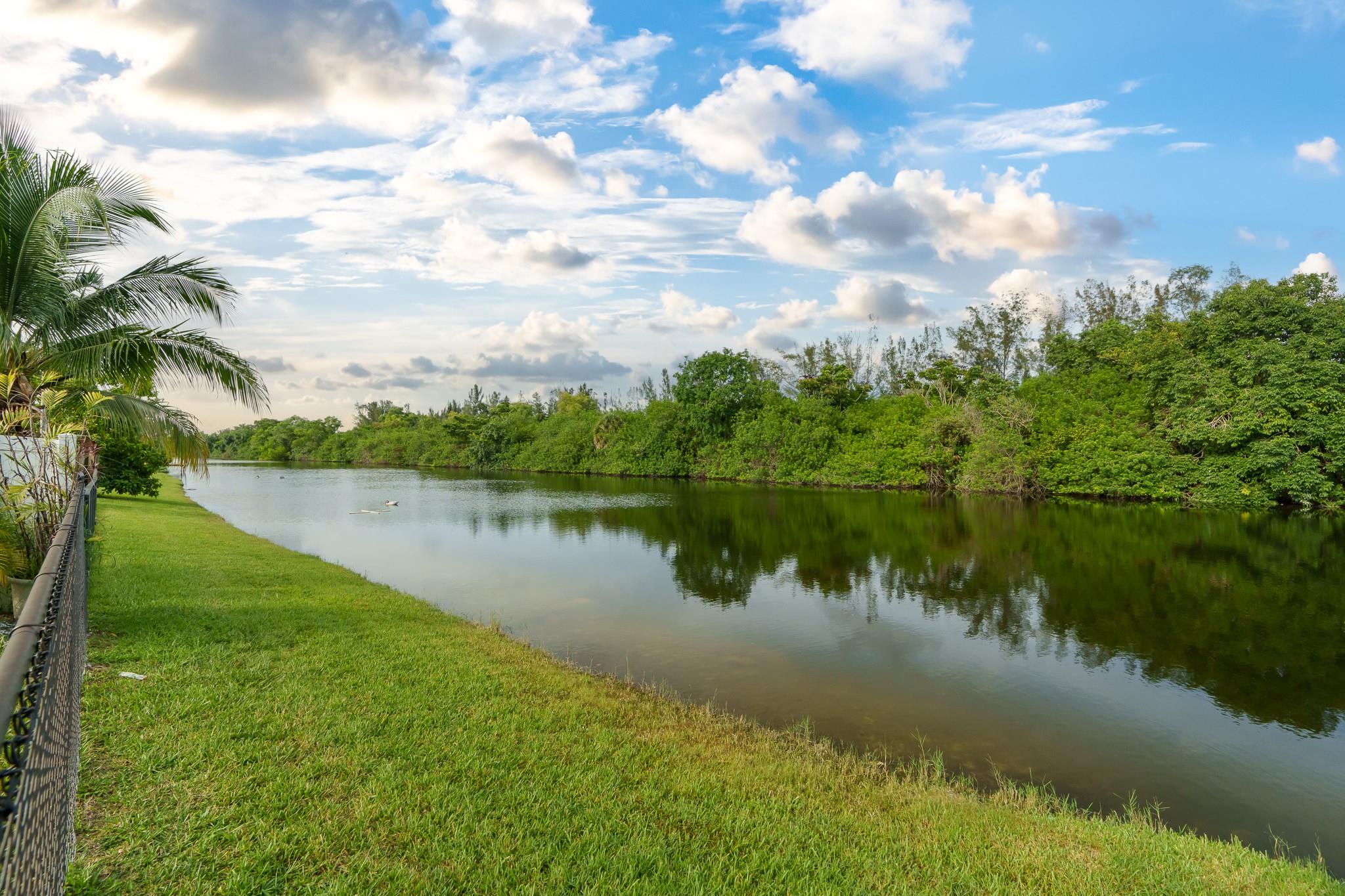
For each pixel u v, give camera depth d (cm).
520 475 6397
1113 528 2408
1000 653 1052
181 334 1125
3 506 731
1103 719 816
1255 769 700
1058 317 5794
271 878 344
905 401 4812
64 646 290
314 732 516
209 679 607
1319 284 3036
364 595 1108
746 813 474
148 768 433
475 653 813
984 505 3325
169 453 1220
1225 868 455
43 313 1039
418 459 8750
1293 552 1889
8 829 151
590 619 1197
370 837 388
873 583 1538
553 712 631
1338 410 2811
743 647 1055
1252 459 2931
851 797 537
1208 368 3152
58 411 1159
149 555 1221
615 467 6375
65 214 940
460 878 361
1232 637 1138
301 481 5209
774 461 5147
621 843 414
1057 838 491
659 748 586
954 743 746
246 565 1272
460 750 516
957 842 467
